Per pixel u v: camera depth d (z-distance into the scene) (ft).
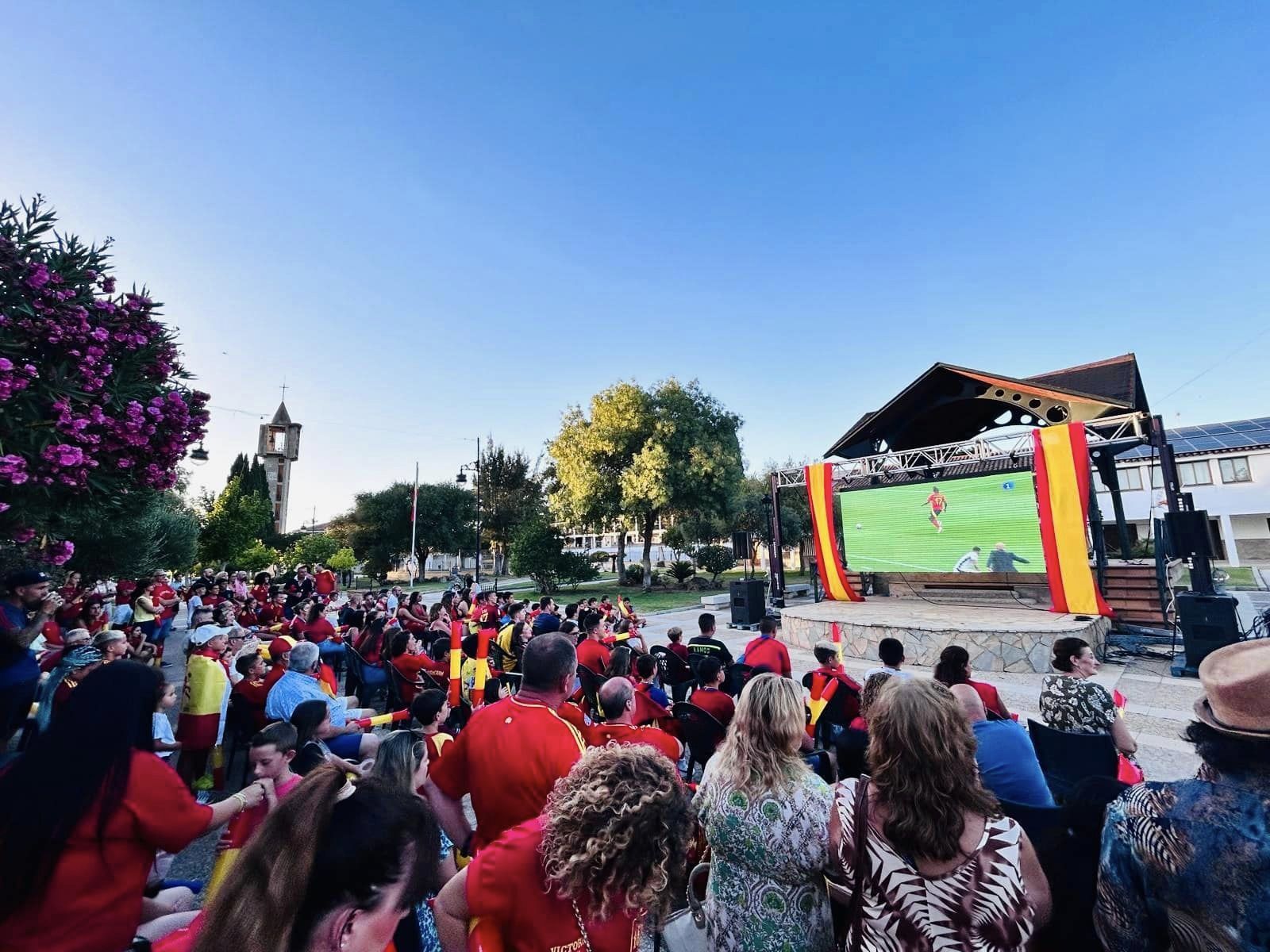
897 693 5.54
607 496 100.53
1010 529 42.96
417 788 8.56
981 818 5.14
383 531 148.15
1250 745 4.14
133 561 45.96
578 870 4.43
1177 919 4.28
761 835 6.18
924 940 4.92
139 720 5.88
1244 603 49.75
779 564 56.75
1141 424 35.94
